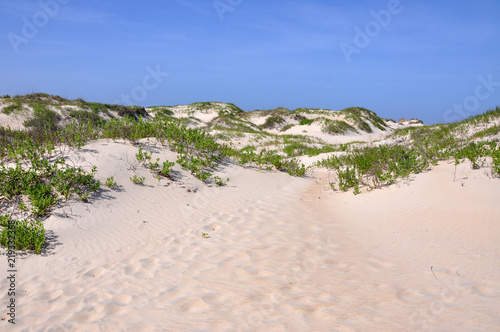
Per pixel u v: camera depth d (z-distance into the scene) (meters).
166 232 6.91
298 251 5.78
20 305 4.24
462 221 6.43
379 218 7.36
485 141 13.38
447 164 10.49
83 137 10.58
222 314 3.89
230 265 5.29
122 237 6.54
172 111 55.12
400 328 3.47
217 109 57.22
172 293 4.45
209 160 11.45
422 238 6.00
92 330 3.67
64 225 6.55
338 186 10.80
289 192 10.34
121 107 32.03
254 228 7.04
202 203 8.70
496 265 4.70
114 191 8.17
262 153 13.95
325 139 37.59
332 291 4.34
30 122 24.09
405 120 69.12
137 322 3.80
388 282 4.54
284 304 4.05
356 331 3.46
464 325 3.45
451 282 4.39
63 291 4.59
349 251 5.74
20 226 6.00
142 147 10.98
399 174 9.91
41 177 7.88
